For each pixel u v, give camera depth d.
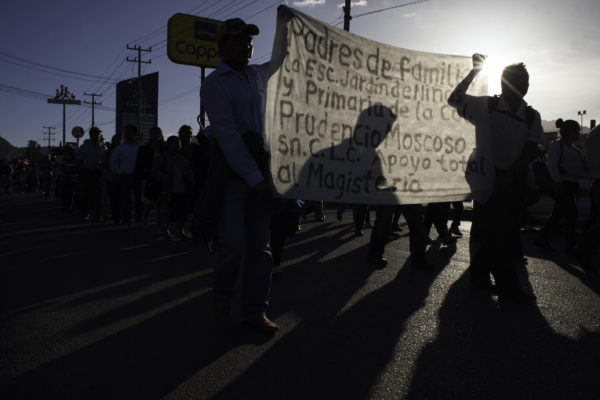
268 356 2.58
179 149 6.64
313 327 3.05
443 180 3.57
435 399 2.12
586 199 7.89
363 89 3.25
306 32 2.98
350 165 3.19
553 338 2.87
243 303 2.97
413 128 3.46
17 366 2.45
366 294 3.84
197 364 2.48
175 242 6.59
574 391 2.21
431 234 7.35
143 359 2.54
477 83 3.74
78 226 8.47
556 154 5.61
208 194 2.78
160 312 3.36
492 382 2.29
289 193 2.92
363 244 6.36
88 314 3.31
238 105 2.72
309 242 6.53
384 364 2.49
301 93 2.96
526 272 4.68
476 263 4.03
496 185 3.68
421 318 3.24
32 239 6.78
